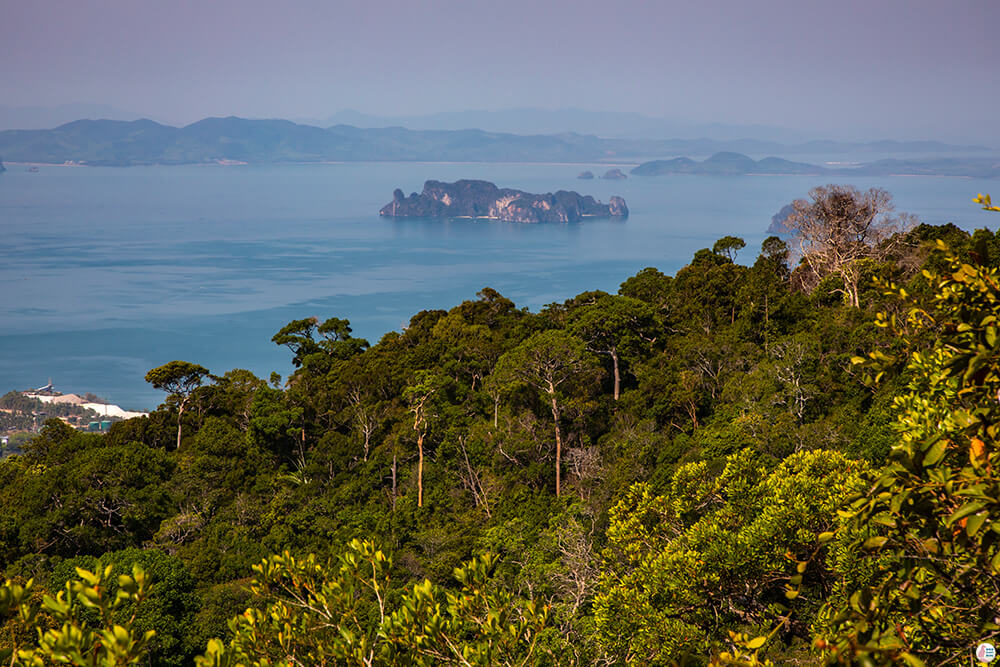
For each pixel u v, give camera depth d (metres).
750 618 14.04
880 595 5.54
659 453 43.06
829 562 11.88
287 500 50.56
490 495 46.03
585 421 51.91
